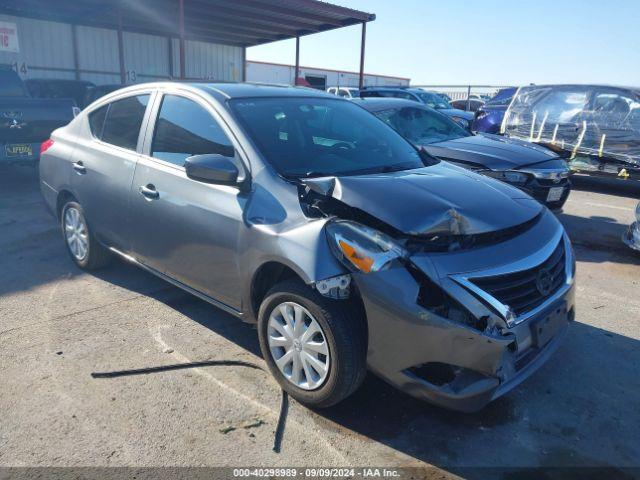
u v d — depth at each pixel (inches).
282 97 149.7
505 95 453.4
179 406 113.7
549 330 108.9
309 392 111.2
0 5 590.9
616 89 348.8
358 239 101.2
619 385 126.9
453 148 250.5
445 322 95.5
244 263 119.3
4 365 127.6
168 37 800.9
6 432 104.4
